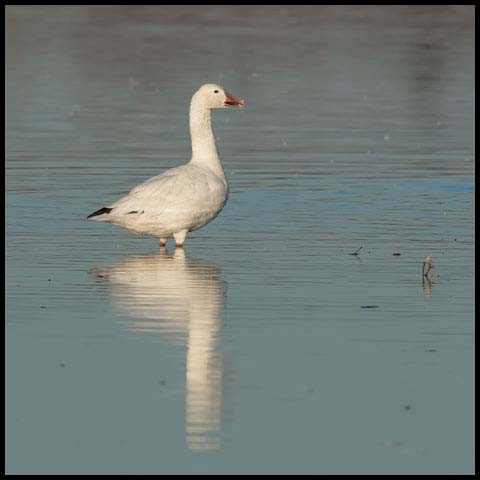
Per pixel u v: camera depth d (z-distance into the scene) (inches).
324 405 455.2
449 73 1395.2
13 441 430.3
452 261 655.8
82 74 1379.2
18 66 1428.4
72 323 550.3
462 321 548.4
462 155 964.0
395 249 682.2
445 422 441.1
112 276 631.2
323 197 818.2
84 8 1883.6
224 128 1088.8
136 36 1659.7
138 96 1248.2
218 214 754.2
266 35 1676.9
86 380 480.1
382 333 532.1
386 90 1294.3
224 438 428.5
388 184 857.5
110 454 419.5
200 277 628.7
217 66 1440.7
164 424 440.8
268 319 553.6
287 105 1207.6
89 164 923.4
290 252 677.9
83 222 753.0
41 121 1107.9
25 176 877.8
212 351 510.6
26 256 672.4
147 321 552.7
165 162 935.0
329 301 581.3
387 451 421.1
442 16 1830.7
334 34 1686.8
